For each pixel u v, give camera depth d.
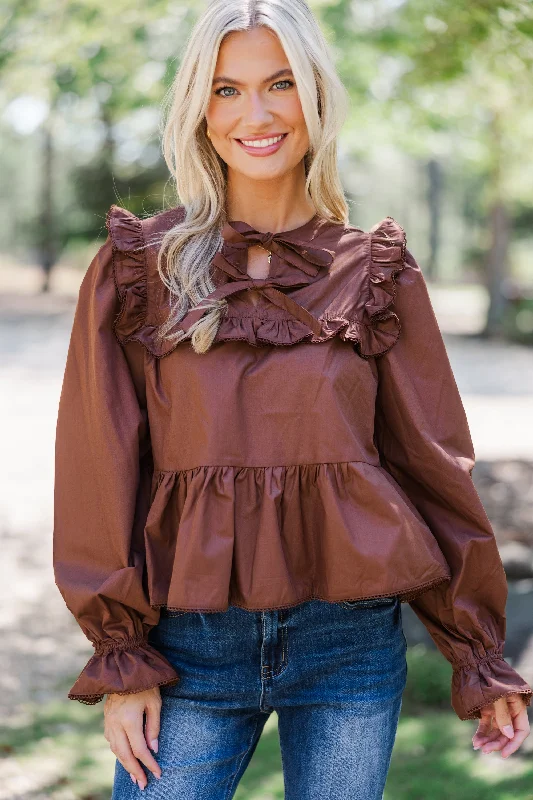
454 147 9.63
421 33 6.43
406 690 4.59
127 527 1.84
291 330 1.86
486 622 1.99
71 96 7.28
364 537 1.82
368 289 1.95
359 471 1.83
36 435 11.28
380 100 7.65
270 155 1.92
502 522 7.61
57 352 18.22
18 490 9.06
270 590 1.80
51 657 5.57
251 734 1.94
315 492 1.85
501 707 1.97
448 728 4.22
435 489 1.99
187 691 1.85
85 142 19.25
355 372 1.89
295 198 2.02
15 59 6.58
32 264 51.28
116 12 6.22
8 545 7.54
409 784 3.66
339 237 2.00
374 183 51.50
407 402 1.96
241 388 1.84
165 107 2.08
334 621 1.87
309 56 1.90
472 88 7.18
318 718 1.88
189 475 1.84
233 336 1.84
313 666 1.87
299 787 1.87
